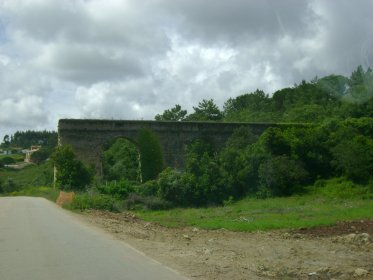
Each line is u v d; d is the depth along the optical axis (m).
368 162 50.56
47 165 95.94
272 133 53.03
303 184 51.59
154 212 41.25
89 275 9.83
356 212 30.52
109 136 58.12
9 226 19.84
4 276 9.84
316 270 12.07
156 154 58.97
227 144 58.38
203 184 50.19
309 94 84.19
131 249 13.44
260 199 49.12
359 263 13.41
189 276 9.78
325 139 54.34
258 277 10.57
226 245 17.17
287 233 21.41
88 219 24.41
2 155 177.12
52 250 13.16
